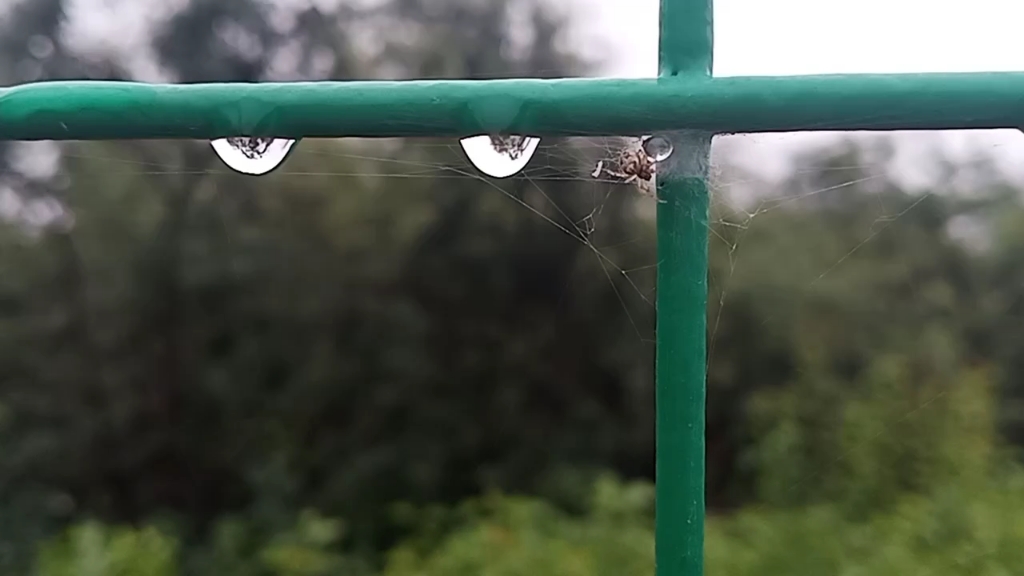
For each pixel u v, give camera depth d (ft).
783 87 0.37
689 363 0.38
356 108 0.38
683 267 0.38
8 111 0.38
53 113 0.38
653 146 0.38
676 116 0.37
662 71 0.38
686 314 0.38
